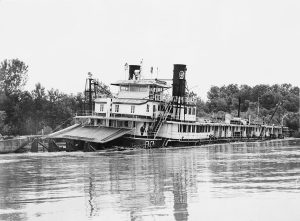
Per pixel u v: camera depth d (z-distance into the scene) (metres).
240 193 37.44
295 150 89.88
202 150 86.62
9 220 29.17
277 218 29.91
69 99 136.25
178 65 94.75
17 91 126.88
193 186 41.12
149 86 92.25
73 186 41.09
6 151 78.75
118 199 35.12
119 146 86.56
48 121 123.88
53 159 66.12
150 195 36.72
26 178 46.25
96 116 90.44
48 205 33.00
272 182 43.25
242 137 127.38
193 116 99.69
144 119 87.88
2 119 110.12
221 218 29.91
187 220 29.39
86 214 30.61
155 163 61.16
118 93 94.94
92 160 64.94
